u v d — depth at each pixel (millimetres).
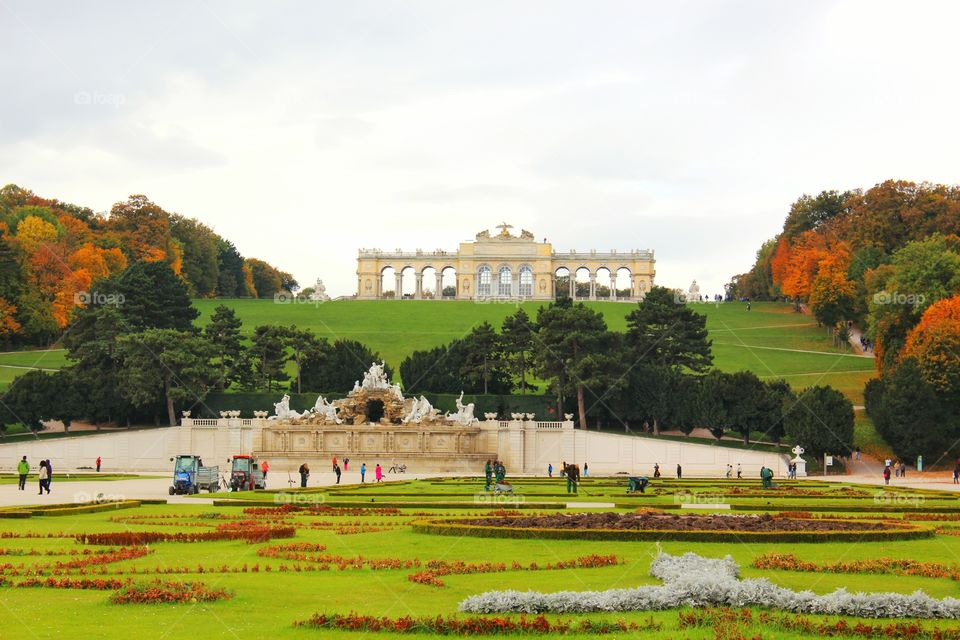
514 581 36375
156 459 136250
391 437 139125
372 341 194125
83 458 134250
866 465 131875
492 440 140250
